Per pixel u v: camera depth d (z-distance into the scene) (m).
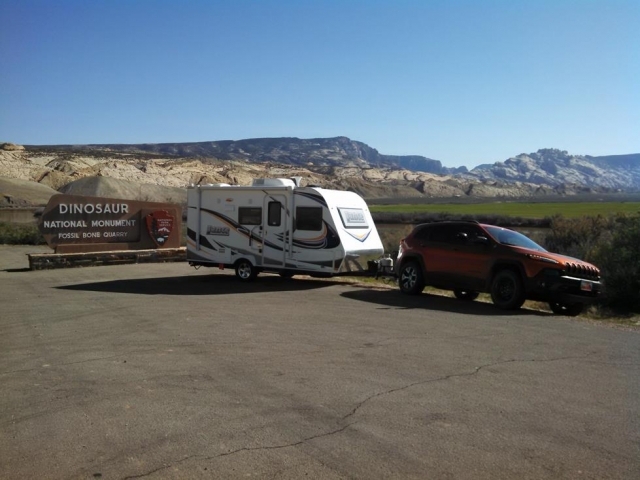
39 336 9.87
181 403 6.26
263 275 20.03
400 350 8.67
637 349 8.91
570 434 5.39
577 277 12.11
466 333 9.95
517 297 12.30
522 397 6.45
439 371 7.50
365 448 5.06
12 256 28.38
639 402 6.32
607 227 21.56
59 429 5.54
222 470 4.65
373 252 17.16
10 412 6.03
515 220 44.22
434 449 5.04
